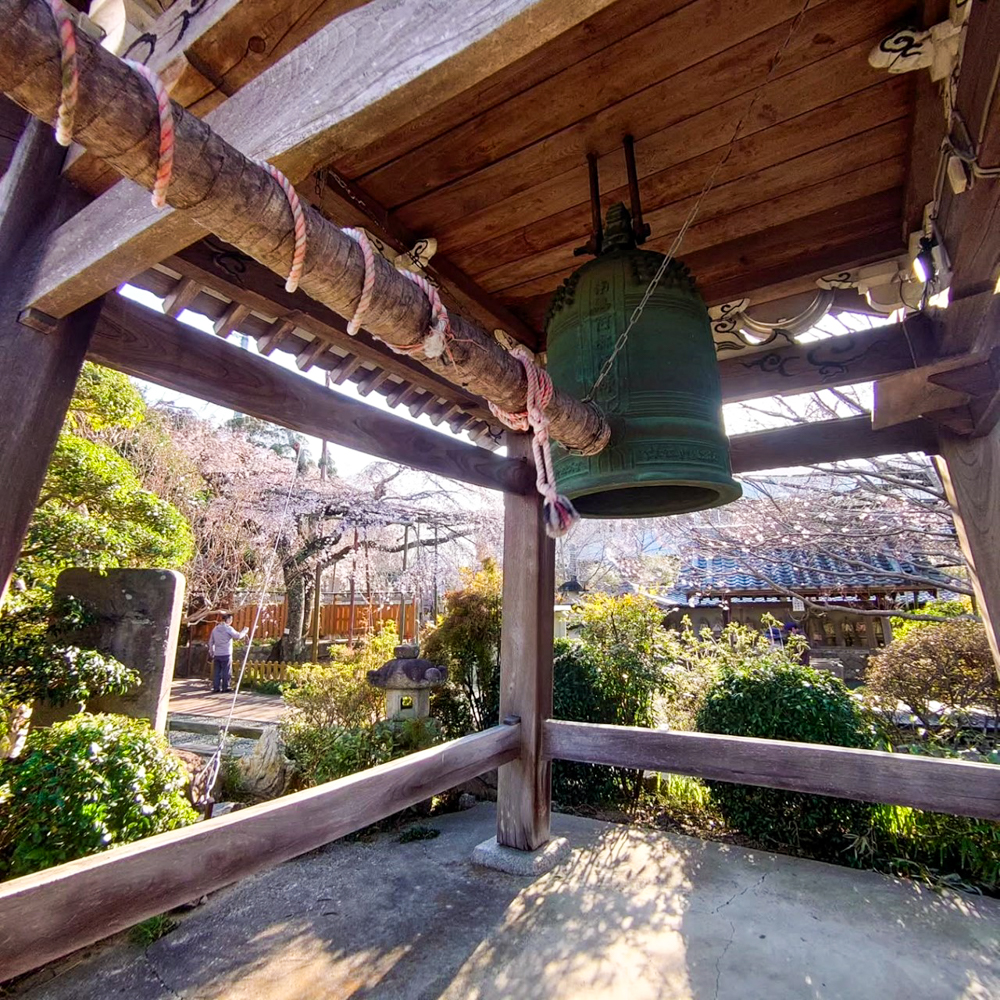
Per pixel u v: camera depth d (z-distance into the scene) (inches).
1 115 44.9
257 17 33.2
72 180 42.8
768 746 84.5
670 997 68.3
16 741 119.9
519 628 106.1
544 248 82.6
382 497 416.5
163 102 21.3
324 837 67.4
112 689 121.6
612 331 54.9
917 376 62.2
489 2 23.3
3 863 77.1
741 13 48.8
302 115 28.4
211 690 361.7
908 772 75.6
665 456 50.6
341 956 77.8
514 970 73.7
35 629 122.9
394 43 25.9
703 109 58.6
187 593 354.3
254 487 369.7
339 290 28.3
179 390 63.1
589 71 54.4
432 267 82.7
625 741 95.9
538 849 104.3
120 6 41.5
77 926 46.7
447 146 63.3
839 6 47.6
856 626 328.2
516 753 103.3
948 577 192.4
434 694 166.2
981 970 73.2
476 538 414.3
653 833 121.0
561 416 42.8
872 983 70.7
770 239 77.0
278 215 25.0
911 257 67.1
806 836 111.4
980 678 134.8
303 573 426.3
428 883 97.7
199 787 125.3
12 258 41.4
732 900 91.4
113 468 149.7
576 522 37.1
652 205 73.0
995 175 37.8
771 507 193.5
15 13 18.0
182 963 77.3
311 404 74.8
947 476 81.7
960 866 100.5
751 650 153.4
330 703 150.7
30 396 40.8
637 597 177.6
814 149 63.6
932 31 43.7
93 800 82.4
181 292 68.4
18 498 39.8
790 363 89.7
